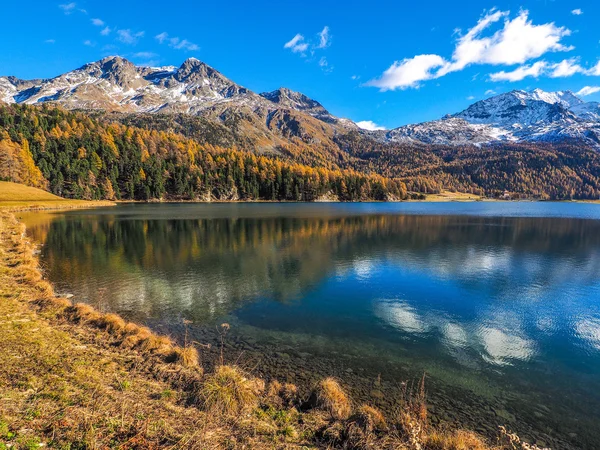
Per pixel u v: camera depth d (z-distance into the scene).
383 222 84.56
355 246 49.41
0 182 124.62
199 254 42.47
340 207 159.75
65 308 18.67
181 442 7.88
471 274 34.22
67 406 8.73
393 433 9.61
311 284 30.08
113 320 17.16
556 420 12.32
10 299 19.16
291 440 8.96
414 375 15.14
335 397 11.49
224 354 16.44
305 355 16.78
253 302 25.11
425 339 19.27
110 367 12.07
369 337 19.34
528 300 26.53
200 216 96.44
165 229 66.25
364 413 10.14
